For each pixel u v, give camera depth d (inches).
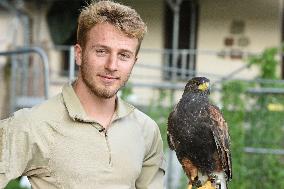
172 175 342.6
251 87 347.3
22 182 334.3
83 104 124.4
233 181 339.9
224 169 157.9
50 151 120.6
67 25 525.7
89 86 121.6
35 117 121.3
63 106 123.6
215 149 156.5
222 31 499.5
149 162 137.3
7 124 122.0
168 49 491.8
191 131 157.0
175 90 375.2
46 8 540.1
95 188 121.0
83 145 121.2
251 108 343.6
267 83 361.4
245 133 343.0
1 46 554.3
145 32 123.2
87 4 123.7
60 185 120.7
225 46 508.1
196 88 160.9
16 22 547.8
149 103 370.6
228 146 158.4
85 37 121.0
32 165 121.9
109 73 119.7
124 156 124.7
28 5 544.7
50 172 121.0
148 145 134.3
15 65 473.1
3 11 574.9
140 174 137.7
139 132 130.8
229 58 520.7
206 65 534.6
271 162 342.3
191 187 159.2
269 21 497.7
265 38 501.0
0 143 120.8
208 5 486.3
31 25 548.7
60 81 533.3
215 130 156.1
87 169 120.6
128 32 118.8
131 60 121.7
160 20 449.7
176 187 342.3
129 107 130.3
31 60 511.8
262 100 343.6
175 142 160.7
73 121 122.3
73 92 124.0
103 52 119.9
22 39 557.9
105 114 125.6
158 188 139.9
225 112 339.6
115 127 126.0
